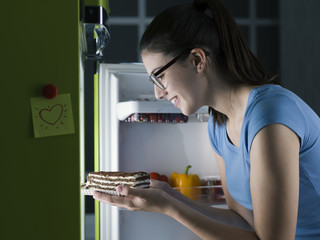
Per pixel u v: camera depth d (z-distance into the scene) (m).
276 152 0.84
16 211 0.89
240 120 1.01
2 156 0.88
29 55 0.89
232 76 0.99
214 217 1.29
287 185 0.84
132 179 1.18
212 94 1.01
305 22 3.33
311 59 3.26
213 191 1.75
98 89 1.68
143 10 3.52
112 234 1.67
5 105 0.89
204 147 1.90
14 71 0.89
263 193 0.85
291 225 0.85
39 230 0.89
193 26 0.97
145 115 1.69
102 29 1.12
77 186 0.90
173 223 1.73
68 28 0.90
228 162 1.15
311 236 1.03
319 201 0.97
